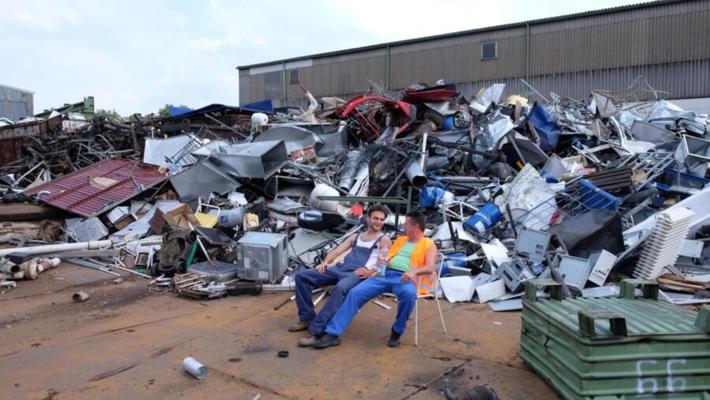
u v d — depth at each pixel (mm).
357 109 13047
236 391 3852
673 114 14336
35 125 15672
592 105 15492
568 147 12055
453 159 10703
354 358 4414
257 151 10211
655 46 24328
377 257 4969
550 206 7949
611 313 3273
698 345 3312
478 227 7805
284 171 10719
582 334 3312
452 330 5086
